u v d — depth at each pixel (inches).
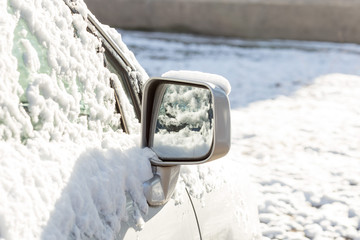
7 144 56.7
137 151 72.6
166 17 824.9
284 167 272.7
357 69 600.4
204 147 68.5
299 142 324.8
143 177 70.6
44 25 67.5
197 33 824.9
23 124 59.4
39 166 57.0
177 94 72.9
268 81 530.0
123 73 83.4
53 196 55.7
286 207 218.4
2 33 60.7
